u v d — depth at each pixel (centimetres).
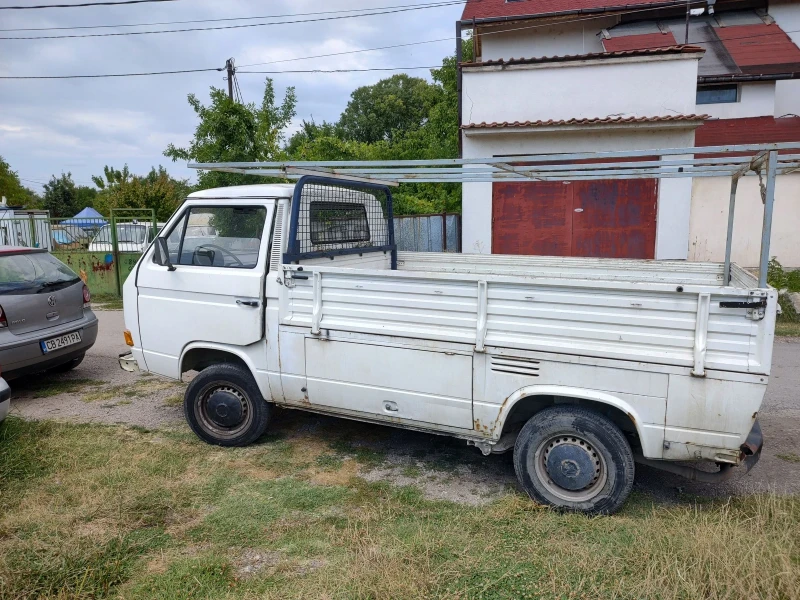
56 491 394
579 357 345
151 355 497
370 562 306
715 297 312
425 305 384
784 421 526
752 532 322
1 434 491
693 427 326
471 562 308
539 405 382
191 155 1250
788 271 1168
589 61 1047
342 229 514
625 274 516
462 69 1099
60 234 1427
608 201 1072
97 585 296
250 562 318
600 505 356
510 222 1113
